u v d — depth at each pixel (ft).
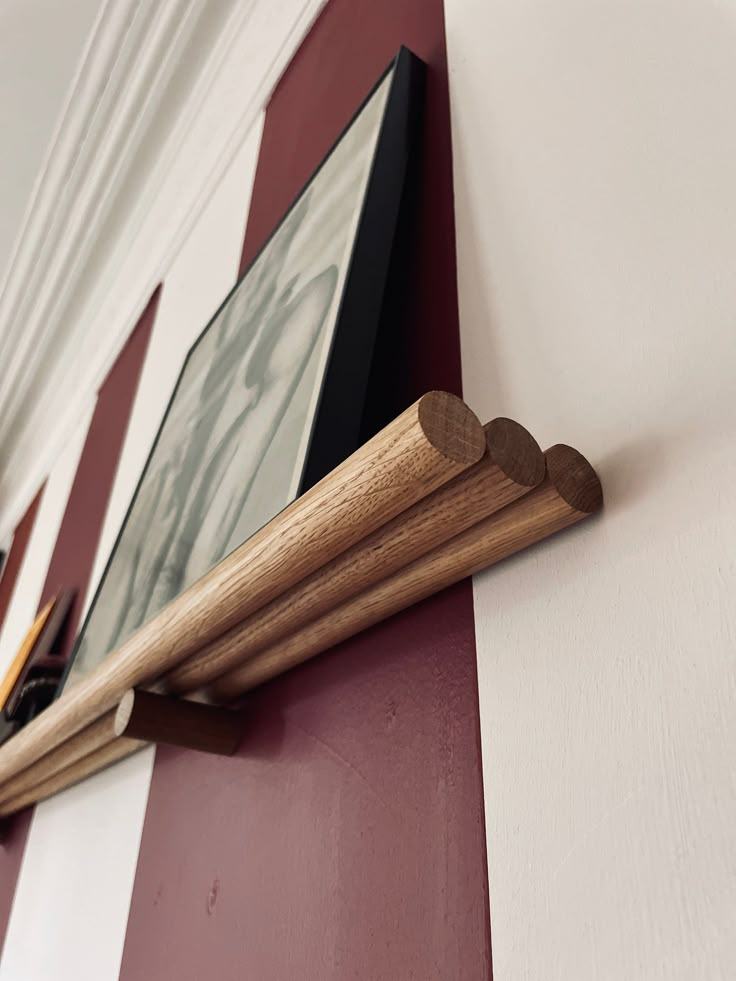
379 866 1.38
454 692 1.36
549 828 1.10
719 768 0.93
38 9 4.57
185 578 2.17
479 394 1.58
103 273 5.88
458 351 1.70
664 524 1.10
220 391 2.63
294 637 1.65
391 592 1.43
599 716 1.09
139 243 5.35
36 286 6.30
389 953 1.29
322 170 2.56
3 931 3.29
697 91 1.32
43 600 5.15
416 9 2.57
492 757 1.24
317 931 1.47
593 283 1.40
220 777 2.01
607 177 1.46
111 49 4.60
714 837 0.90
